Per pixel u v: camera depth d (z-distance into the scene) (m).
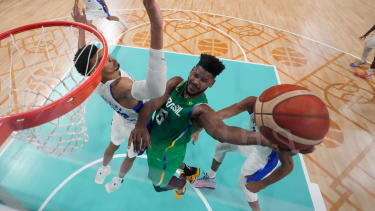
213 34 3.45
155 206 1.12
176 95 0.92
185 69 2.65
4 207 0.96
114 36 3.05
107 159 1.22
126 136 1.16
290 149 0.61
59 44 2.54
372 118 1.61
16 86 1.91
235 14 4.17
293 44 3.20
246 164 0.86
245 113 0.76
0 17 2.92
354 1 4.73
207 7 4.37
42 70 2.13
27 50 2.43
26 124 0.62
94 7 2.24
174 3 4.40
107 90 0.82
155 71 0.56
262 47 3.14
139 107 0.88
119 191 1.10
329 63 2.65
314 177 1.26
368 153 1.28
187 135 0.99
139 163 1.01
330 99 1.95
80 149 1.24
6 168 1.24
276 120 0.57
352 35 3.41
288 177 1.25
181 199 1.16
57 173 1.18
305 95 0.56
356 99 1.89
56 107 0.63
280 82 2.43
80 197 1.12
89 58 0.78
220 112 0.76
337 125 1.43
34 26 1.07
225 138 0.69
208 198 1.14
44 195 1.11
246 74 2.54
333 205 1.14
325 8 4.46
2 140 0.59
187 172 1.24
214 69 0.82
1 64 2.22
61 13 3.11
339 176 1.20
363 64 2.47
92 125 1.56
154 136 0.96
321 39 3.31
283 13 4.25
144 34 3.15
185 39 3.27
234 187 1.12
